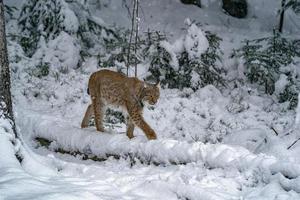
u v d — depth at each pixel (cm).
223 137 1201
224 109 1380
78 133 962
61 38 1645
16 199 571
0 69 737
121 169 827
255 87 1552
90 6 2053
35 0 1767
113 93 1022
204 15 2062
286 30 1988
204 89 1454
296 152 825
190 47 1533
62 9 1684
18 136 771
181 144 788
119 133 1012
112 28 1817
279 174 648
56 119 1102
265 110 1390
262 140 999
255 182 672
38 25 1714
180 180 687
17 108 1185
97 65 1603
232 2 2100
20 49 1620
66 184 668
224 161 720
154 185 687
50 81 1502
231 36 1850
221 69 1577
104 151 898
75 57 1633
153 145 820
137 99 990
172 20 2027
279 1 2148
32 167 732
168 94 1469
